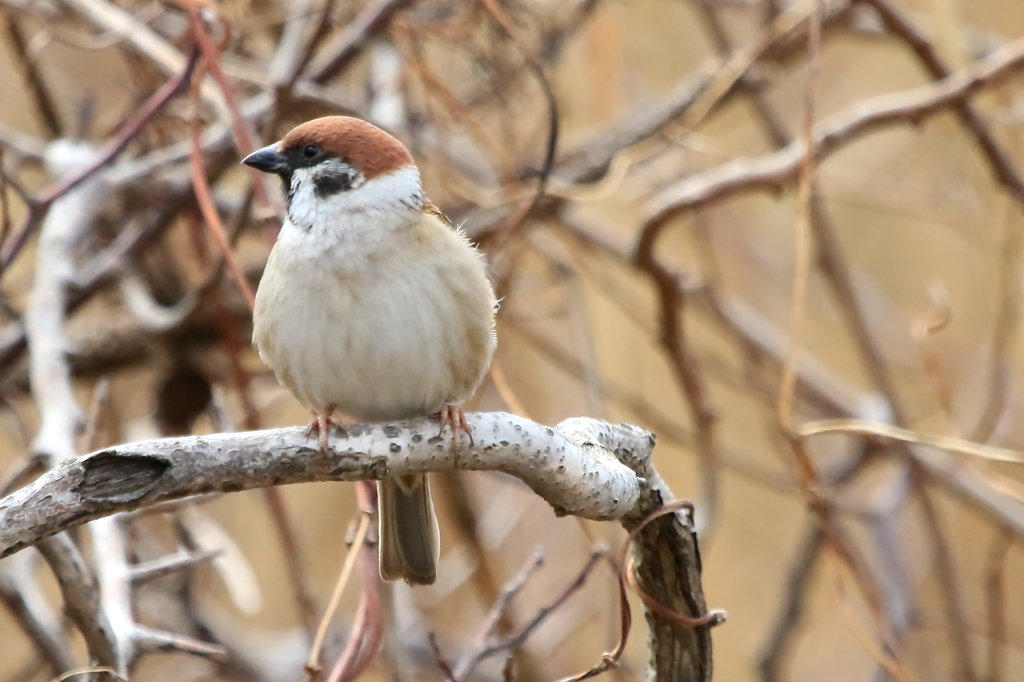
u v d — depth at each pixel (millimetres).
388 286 5613
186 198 8938
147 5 9102
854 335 10273
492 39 8906
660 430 10070
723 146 11742
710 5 10336
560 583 10148
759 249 12500
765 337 10766
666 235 12383
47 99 9438
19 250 7473
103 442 9117
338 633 9711
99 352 9227
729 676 11305
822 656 11469
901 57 12039
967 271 11836
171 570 6273
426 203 6027
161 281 10109
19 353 8750
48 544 5195
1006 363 9586
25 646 10430
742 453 12180
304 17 8750
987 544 11641
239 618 10922
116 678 5242
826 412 10375
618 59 10734
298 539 10180
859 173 11344
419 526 6016
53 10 8625
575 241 11109
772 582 11695
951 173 10750
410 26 8664
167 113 8992
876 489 12055
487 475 10227
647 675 5496
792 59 10062
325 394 5844
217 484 4266
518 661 9211
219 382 9516
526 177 9562
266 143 8164
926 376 11336
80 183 7453
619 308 10672
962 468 9859
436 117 8977
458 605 10531
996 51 9789
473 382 5926
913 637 10414
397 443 4559
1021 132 10273
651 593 5352
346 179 5730
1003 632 9094
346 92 10445
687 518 5227
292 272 5711
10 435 10328
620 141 9891
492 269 8547
